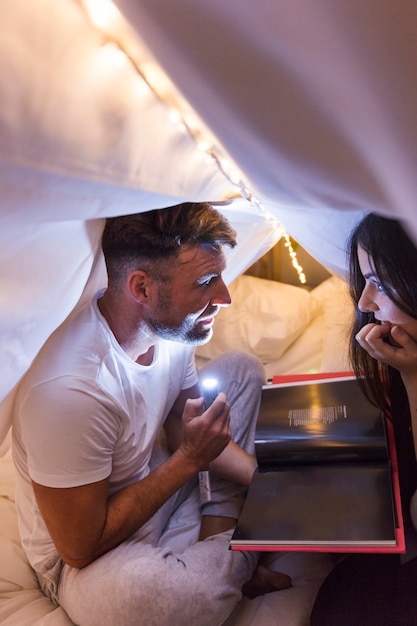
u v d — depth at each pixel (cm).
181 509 137
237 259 148
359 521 105
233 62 56
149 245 106
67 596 114
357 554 115
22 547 129
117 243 108
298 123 60
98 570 111
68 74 63
